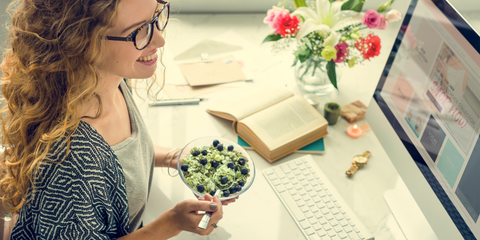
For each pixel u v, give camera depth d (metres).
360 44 1.12
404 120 0.96
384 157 1.11
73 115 0.66
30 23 0.63
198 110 1.25
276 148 1.05
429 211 0.86
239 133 1.16
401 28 1.01
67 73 0.65
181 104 1.27
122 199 0.77
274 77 1.40
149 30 0.69
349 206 0.96
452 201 0.79
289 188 0.99
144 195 0.89
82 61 0.65
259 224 0.91
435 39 0.87
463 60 0.77
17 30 0.64
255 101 1.22
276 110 1.15
